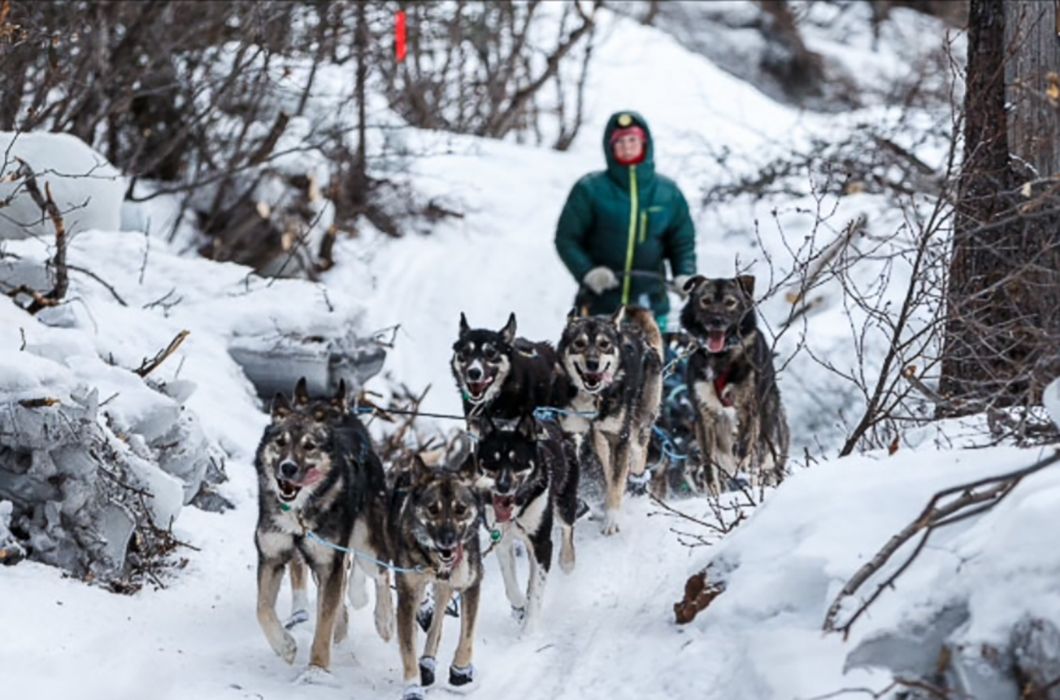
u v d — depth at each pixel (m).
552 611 10.80
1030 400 9.23
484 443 10.22
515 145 30.34
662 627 9.59
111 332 13.60
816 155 22.86
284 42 21.97
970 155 10.82
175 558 11.04
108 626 9.48
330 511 9.27
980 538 8.05
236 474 13.19
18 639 8.79
